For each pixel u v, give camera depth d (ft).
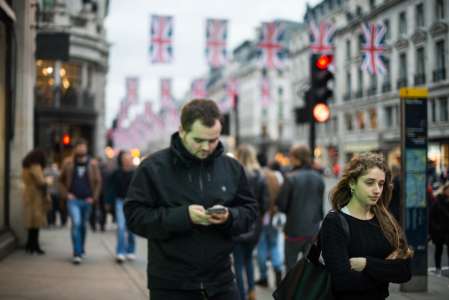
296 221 26.11
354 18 139.54
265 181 27.58
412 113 27.20
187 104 12.97
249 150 28.37
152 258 13.12
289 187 25.99
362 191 12.07
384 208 12.50
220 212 12.10
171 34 73.36
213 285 12.80
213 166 13.44
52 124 126.62
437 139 37.32
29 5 41.47
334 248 11.80
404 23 49.08
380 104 117.91
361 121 147.13
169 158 13.29
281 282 13.10
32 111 42.50
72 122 131.44
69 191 36.45
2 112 38.81
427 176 26.84
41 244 44.39
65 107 128.16
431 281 28.45
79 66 134.62
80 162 36.83
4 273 31.32
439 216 30.89
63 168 36.78
